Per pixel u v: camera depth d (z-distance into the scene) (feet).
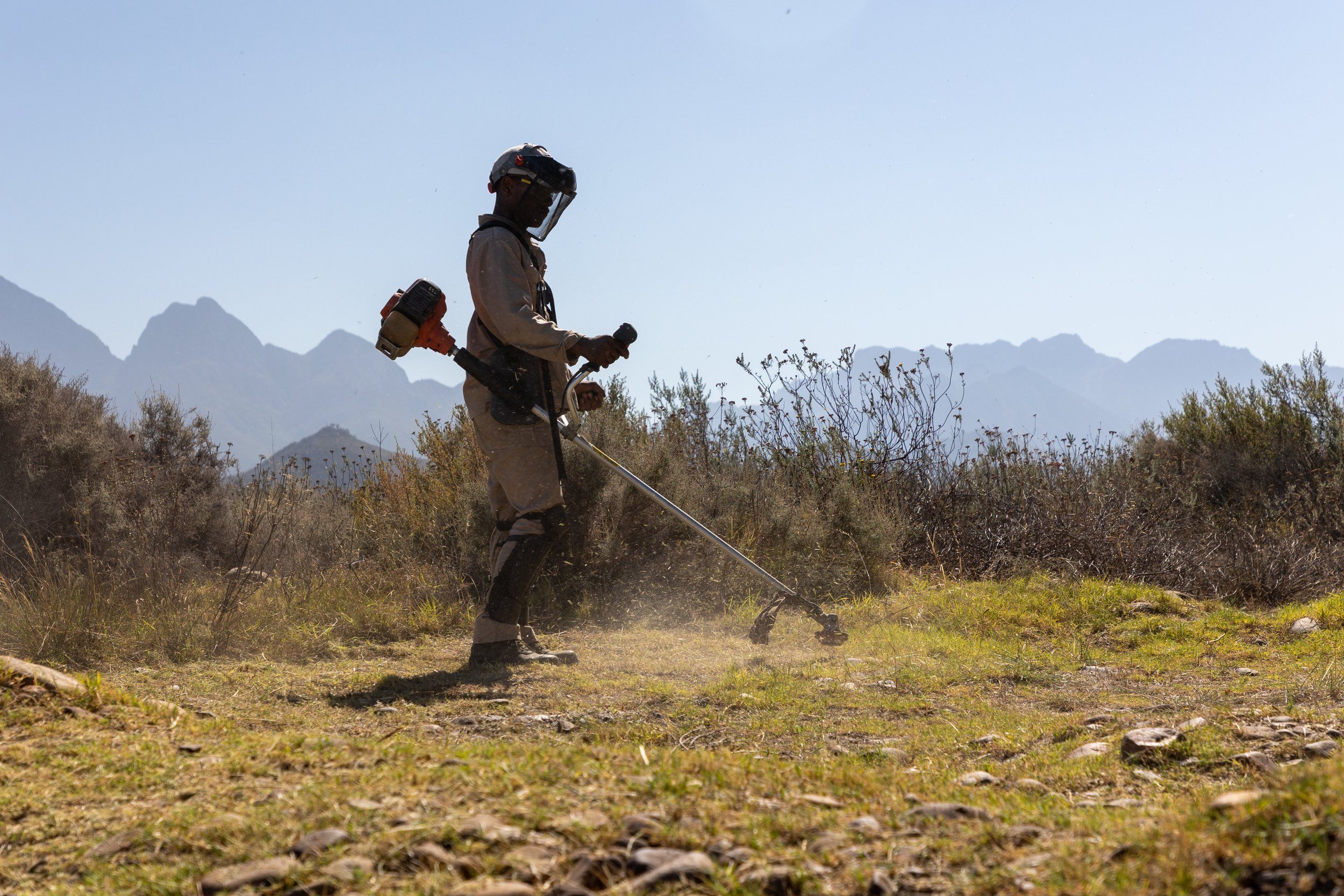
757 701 12.85
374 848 5.67
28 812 7.04
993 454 30.58
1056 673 15.48
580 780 7.02
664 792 6.73
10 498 21.75
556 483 15.42
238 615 17.04
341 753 8.17
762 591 22.71
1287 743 9.02
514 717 11.69
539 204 15.35
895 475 29.81
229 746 8.64
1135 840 5.44
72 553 20.29
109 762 8.05
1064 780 8.68
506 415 14.99
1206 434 39.73
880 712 12.56
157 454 28.48
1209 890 4.47
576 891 5.10
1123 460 35.42
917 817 6.56
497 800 6.49
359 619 18.63
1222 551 27.30
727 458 30.12
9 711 9.27
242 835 6.16
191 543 24.44
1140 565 26.18
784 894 5.16
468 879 5.33
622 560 22.59
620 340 14.26
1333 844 4.46
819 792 7.35
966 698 13.57
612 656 16.70
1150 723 10.48
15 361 25.27
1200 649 17.58
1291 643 17.92
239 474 29.12
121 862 6.07
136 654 15.05
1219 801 5.58
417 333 14.47
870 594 22.91
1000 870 5.33
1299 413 37.93
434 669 15.21
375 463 29.22
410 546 23.85
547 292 15.69
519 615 15.57
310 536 24.34
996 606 21.06
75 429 24.50
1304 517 31.96
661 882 5.18
